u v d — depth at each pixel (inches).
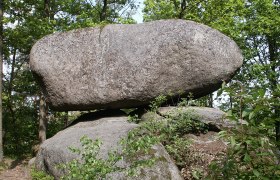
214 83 376.8
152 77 376.5
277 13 665.6
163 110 371.2
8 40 622.8
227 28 589.9
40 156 372.8
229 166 113.9
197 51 371.2
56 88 404.5
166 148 327.9
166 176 295.3
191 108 365.4
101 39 398.9
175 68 375.2
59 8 676.1
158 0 666.2
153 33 386.6
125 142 171.8
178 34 377.7
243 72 682.2
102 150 306.5
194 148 334.0
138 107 402.9
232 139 108.8
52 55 408.8
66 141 346.6
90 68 395.2
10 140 765.9
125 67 384.2
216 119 354.9
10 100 753.6
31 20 564.4
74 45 406.3
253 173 112.1
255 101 111.7
